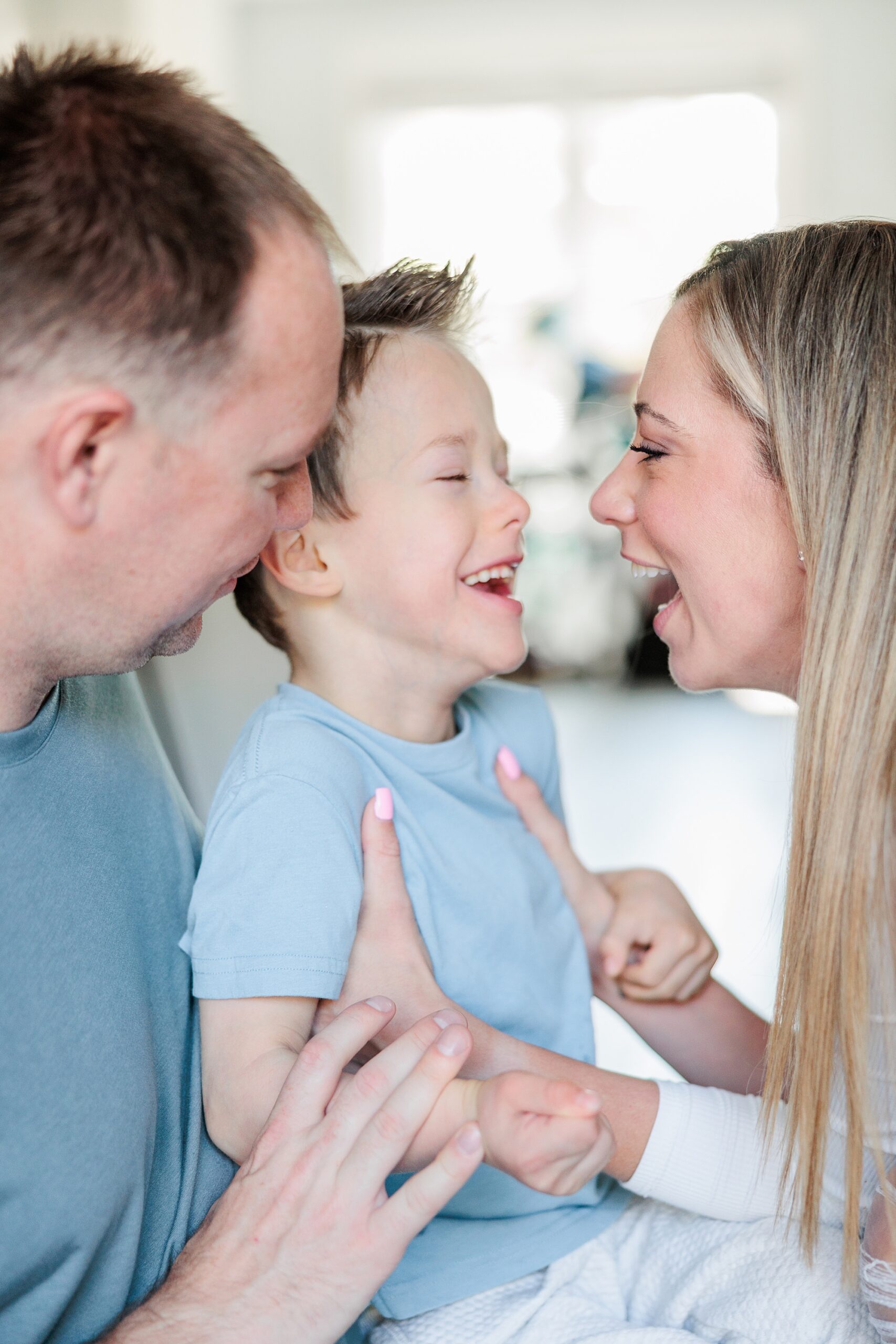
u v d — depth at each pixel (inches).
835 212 258.4
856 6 252.7
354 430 41.0
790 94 261.4
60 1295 26.4
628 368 255.6
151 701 47.8
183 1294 27.0
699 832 135.3
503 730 47.9
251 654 112.0
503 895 40.8
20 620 27.7
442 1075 27.4
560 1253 37.4
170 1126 31.0
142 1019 29.9
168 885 34.2
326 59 266.2
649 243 271.3
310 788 35.6
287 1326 26.8
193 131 26.8
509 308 268.4
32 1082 26.5
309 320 27.5
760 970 95.0
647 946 44.9
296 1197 27.4
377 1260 27.2
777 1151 36.6
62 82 27.0
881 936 32.5
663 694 228.5
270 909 33.4
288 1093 29.0
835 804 33.1
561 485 242.4
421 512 41.1
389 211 277.7
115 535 27.0
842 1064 33.2
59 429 25.6
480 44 264.8
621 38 261.7
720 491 37.6
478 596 42.3
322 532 41.5
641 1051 82.6
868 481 33.6
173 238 25.5
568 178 271.7
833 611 33.8
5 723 29.4
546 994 41.1
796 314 35.9
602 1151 26.8
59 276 25.0
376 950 35.4
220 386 26.5
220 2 224.2
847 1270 31.7
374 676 42.6
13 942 27.4
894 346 33.9
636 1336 33.2
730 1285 34.7
